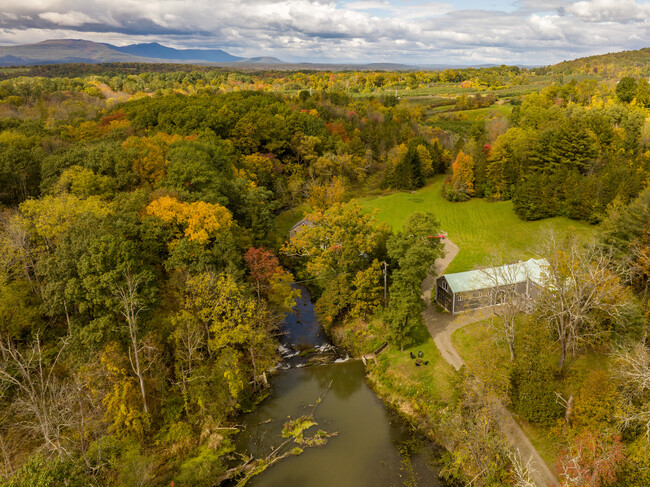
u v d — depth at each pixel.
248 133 117.38
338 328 62.62
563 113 133.88
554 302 45.78
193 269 53.25
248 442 44.06
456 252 82.81
